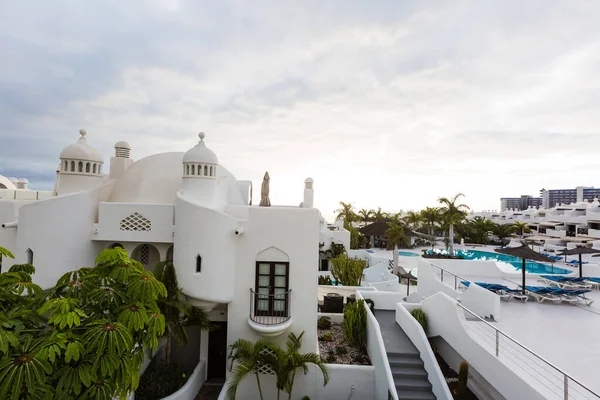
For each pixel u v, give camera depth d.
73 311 6.34
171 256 13.62
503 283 19.91
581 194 74.06
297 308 12.28
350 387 12.07
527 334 11.53
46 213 11.52
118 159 15.05
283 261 12.31
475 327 12.23
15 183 30.06
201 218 11.67
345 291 21.92
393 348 12.94
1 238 12.20
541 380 8.30
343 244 35.31
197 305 11.99
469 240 58.88
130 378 6.72
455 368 12.88
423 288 19.92
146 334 7.37
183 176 13.25
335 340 14.83
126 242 13.07
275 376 12.25
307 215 12.31
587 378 8.46
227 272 11.94
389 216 63.81
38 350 5.57
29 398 5.30
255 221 12.26
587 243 34.88
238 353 11.32
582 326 12.41
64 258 11.80
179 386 11.71
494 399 10.22
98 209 13.23
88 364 6.01
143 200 13.94
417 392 11.24
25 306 7.07
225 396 11.45
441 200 41.22
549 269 30.77
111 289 7.38
